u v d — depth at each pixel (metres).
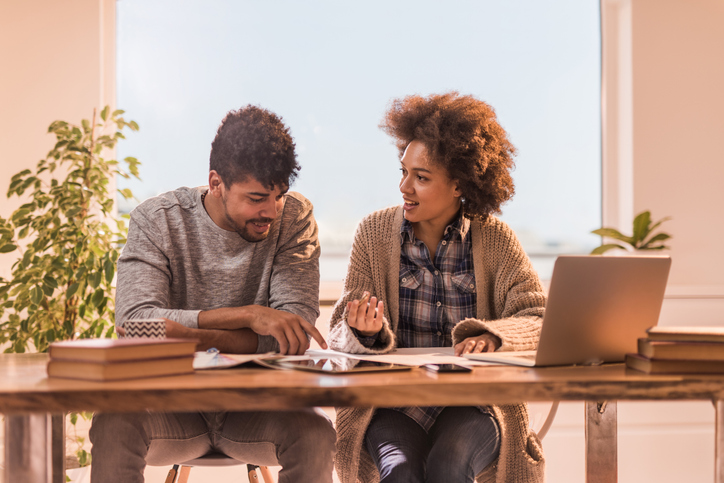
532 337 1.35
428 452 1.36
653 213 2.89
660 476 2.63
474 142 1.54
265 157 1.42
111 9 2.69
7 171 2.53
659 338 0.99
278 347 1.37
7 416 0.84
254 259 1.59
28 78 2.56
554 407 1.62
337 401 0.84
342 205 2.85
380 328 1.32
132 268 1.46
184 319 1.34
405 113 1.63
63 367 0.89
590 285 1.04
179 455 1.36
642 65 2.89
